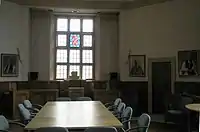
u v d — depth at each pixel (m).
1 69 9.31
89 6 10.52
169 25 9.48
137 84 10.16
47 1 10.20
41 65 10.91
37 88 10.34
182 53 9.05
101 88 10.88
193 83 8.70
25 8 10.15
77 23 11.64
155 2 9.81
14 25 9.76
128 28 10.45
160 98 9.66
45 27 10.98
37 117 4.59
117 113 5.74
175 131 7.25
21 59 9.96
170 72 9.41
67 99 7.92
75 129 3.79
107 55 11.30
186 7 9.03
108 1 10.36
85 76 11.60
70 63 11.54
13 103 8.83
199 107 5.34
